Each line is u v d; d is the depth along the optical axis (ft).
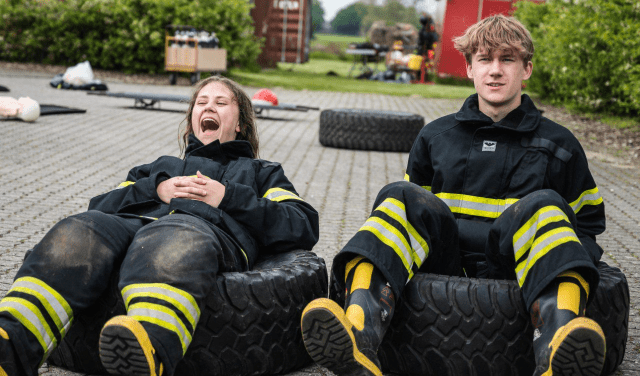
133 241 8.25
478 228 9.86
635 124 41.88
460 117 10.11
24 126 31.89
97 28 63.98
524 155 9.78
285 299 8.93
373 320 7.98
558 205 8.39
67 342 8.88
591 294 8.12
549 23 54.44
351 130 31.45
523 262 8.34
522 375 8.52
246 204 9.60
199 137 11.12
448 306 8.66
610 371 9.41
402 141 31.71
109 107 41.96
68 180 21.56
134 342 6.92
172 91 53.11
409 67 79.51
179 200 9.41
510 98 9.80
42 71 60.49
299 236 10.00
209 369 8.51
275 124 38.93
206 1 64.34
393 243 8.54
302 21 86.28
